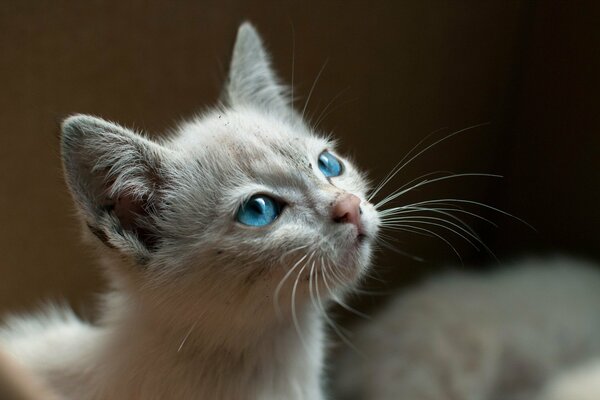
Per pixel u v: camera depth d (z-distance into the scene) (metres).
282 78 0.46
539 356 0.41
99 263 0.38
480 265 0.48
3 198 0.46
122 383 0.37
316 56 0.47
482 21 0.48
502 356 0.42
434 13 0.47
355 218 0.35
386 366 0.44
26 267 0.48
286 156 0.37
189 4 0.45
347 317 0.47
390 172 0.46
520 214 0.49
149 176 0.37
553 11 0.47
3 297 0.48
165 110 0.47
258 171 0.36
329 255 0.35
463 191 0.50
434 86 0.49
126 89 0.46
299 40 0.47
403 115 0.49
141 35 0.45
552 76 0.47
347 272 0.36
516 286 0.44
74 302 0.49
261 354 0.37
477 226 0.50
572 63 0.46
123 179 0.36
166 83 0.46
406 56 0.48
